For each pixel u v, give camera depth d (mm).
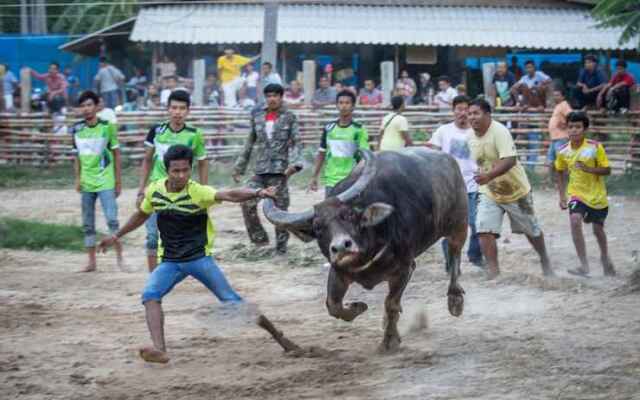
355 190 8523
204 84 28578
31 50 34781
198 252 8859
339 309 9102
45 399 7918
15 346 9617
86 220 14156
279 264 14445
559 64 32812
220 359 9070
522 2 33094
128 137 26266
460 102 13367
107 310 11406
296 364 8844
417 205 9383
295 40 30297
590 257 14531
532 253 14945
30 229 16750
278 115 14680
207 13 31656
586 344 9070
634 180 23203
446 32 31281
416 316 10188
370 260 8727
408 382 8102
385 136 15695
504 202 12516
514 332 9758
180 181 8695
